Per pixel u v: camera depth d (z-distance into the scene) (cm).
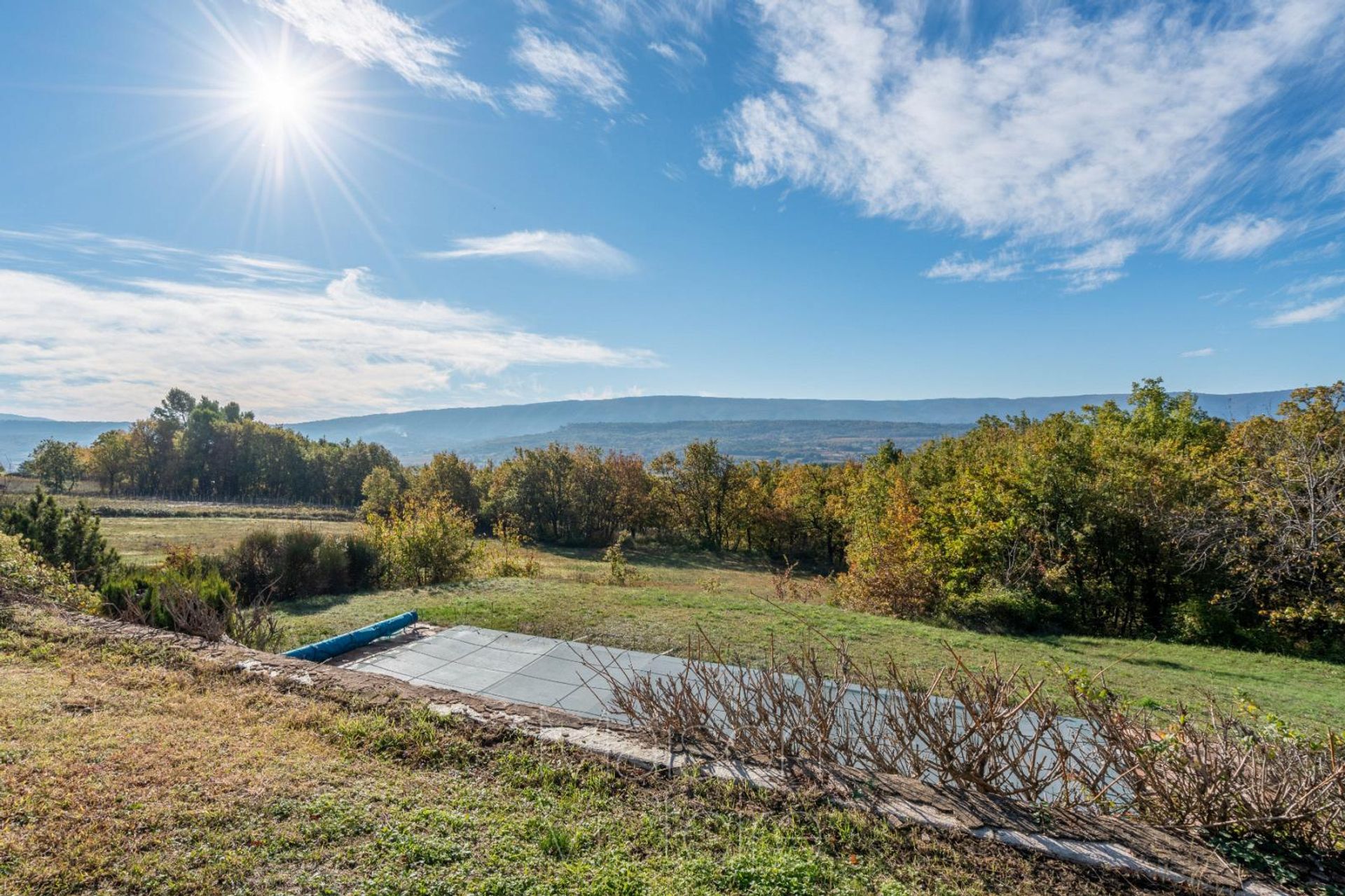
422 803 371
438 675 798
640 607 1312
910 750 425
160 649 638
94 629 688
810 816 367
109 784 366
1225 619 1501
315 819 347
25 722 440
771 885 298
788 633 1144
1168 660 1191
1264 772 364
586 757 438
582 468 4944
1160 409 2789
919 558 1859
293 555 1450
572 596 1414
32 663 578
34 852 300
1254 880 322
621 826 355
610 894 290
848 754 439
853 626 1230
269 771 398
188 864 302
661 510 4944
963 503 2022
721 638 1077
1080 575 1838
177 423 7062
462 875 299
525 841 335
